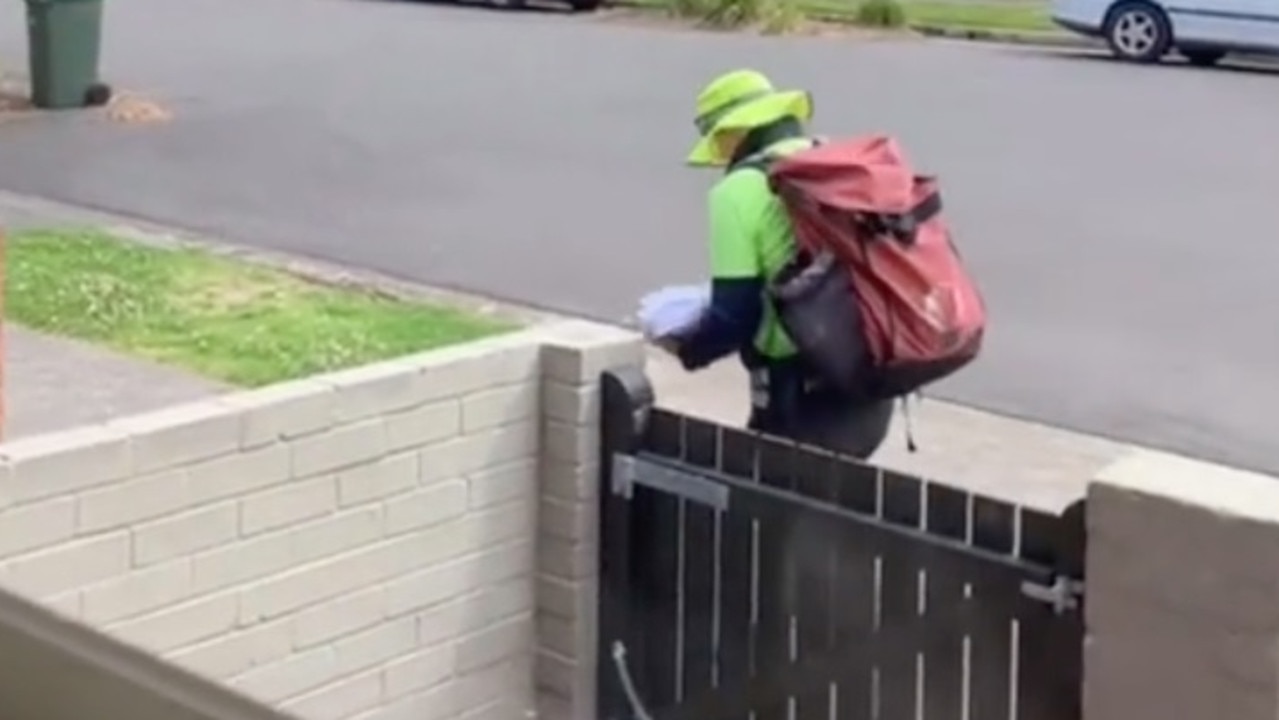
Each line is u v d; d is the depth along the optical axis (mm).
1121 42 24172
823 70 22578
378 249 12672
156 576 4723
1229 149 17422
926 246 5359
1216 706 4340
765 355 5543
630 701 5457
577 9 28688
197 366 9289
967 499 4750
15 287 10695
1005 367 10133
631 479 5383
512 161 16203
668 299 5727
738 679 5254
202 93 19812
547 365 5430
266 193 14594
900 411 8891
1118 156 17000
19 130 17406
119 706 1403
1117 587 4445
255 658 4945
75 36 18391
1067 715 4598
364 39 24844
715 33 26391
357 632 5152
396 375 5141
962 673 4793
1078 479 8289
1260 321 11242
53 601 4535
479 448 5348
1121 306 11594
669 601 5375
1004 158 16812
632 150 16812
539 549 5504
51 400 8672
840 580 5008
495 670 5477
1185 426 9203
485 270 12148
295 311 10586
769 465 5148
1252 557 4230
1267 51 23281
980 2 30000
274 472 4926
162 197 14359
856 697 5016
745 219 5473
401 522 5207
